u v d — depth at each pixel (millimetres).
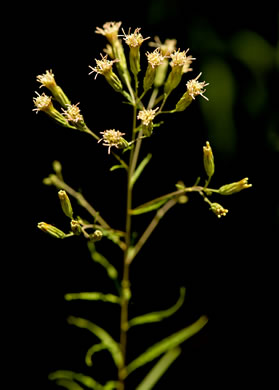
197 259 605
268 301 606
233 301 612
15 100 565
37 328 578
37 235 582
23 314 577
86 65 558
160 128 568
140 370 578
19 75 560
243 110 564
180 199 351
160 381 582
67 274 583
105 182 571
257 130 570
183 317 602
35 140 574
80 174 570
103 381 569
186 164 580
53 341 578
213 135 562
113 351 351
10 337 569
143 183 579
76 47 559
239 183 333
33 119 572
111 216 572
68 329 581
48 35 560
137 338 583
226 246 608
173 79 335
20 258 579
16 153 572
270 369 600
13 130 569
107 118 558
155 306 590
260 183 590
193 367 597
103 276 580
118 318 580
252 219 604
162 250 595
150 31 546
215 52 555
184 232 600
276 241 601
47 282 583
